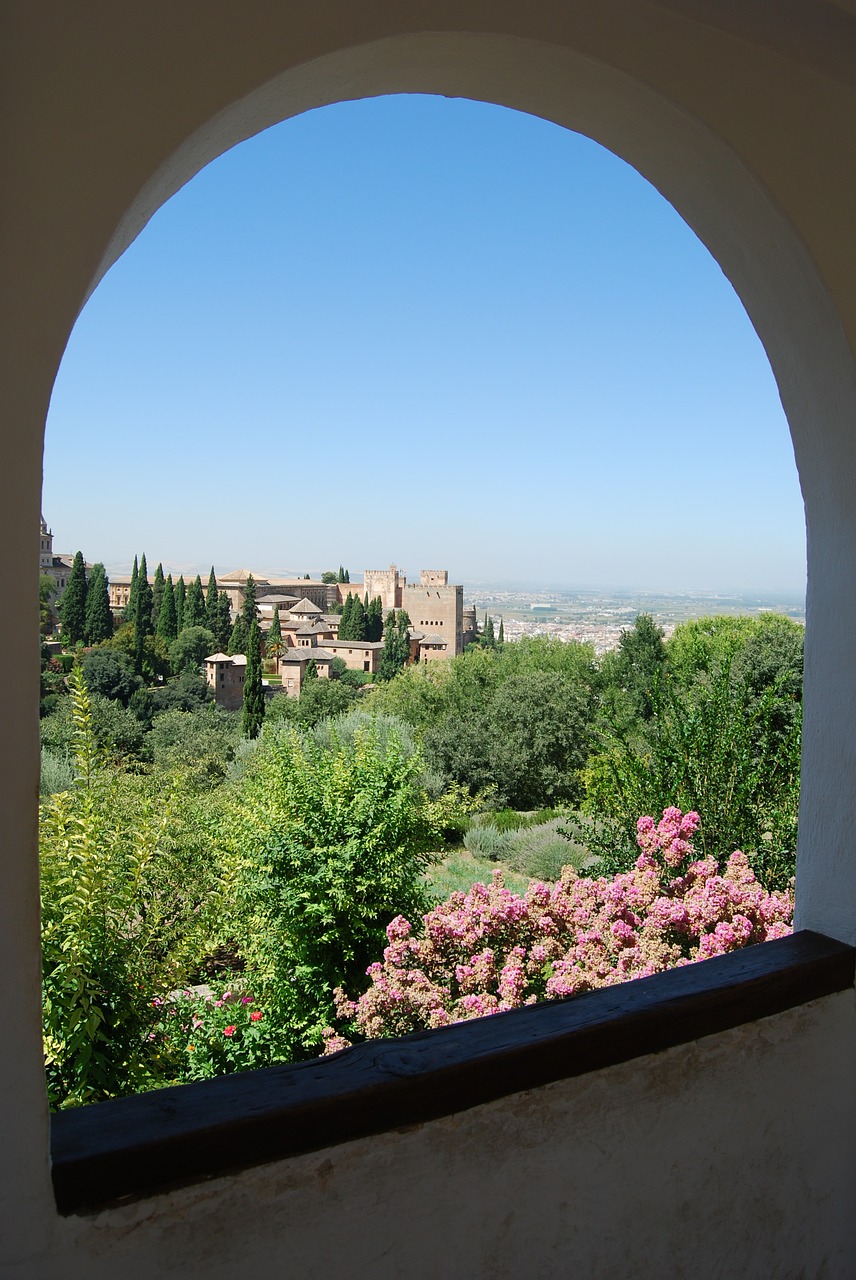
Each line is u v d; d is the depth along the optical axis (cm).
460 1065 117
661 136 141
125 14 94
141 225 105
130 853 385
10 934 91
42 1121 94
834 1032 153
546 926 358
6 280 88
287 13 103
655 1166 134
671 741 493
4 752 89
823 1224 154
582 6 122
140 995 370
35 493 90
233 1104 107
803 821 168
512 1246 123
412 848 659
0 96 88
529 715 2131
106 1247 98
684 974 145
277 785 636
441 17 112
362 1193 112
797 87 139
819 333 152
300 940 598
